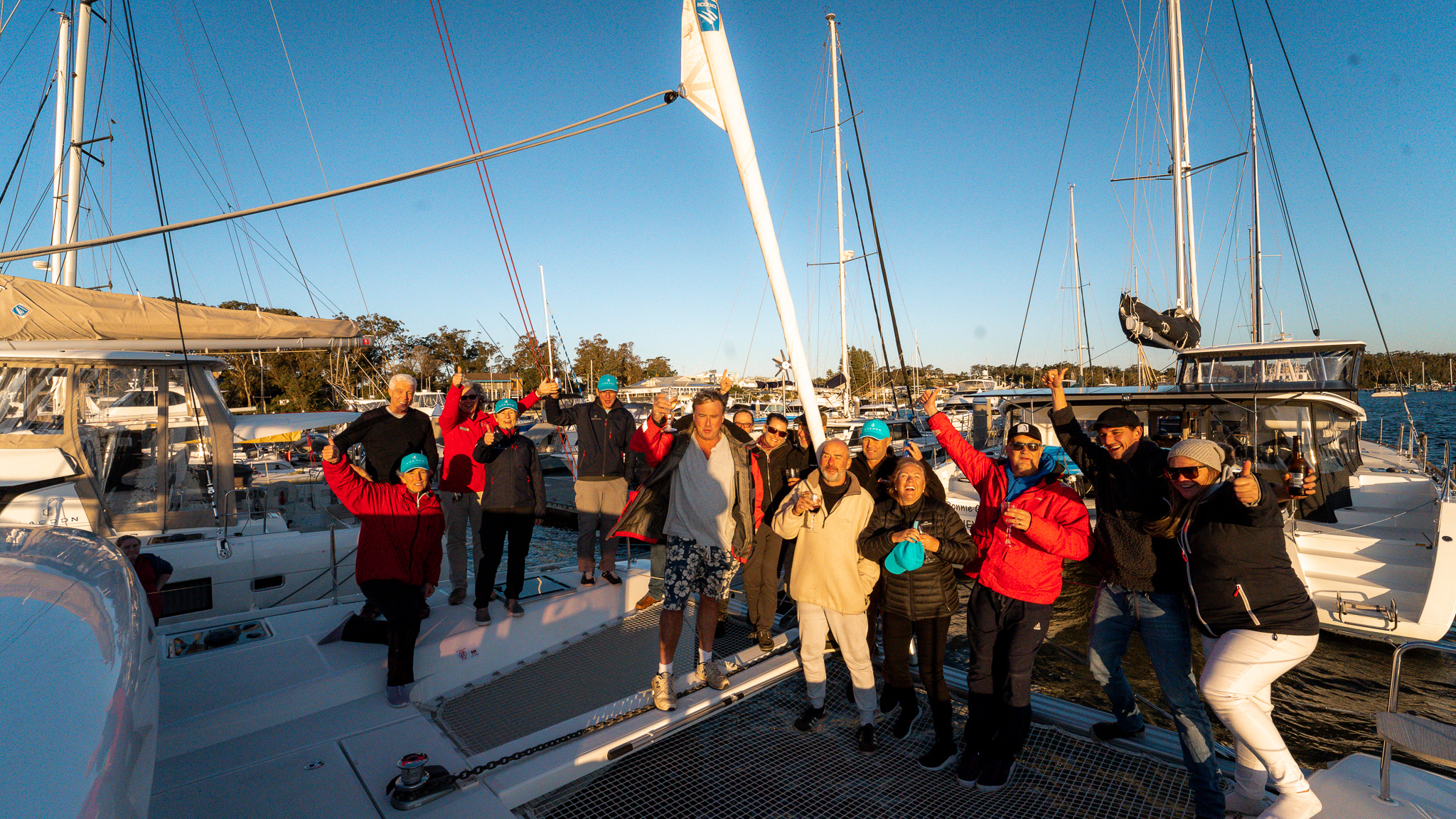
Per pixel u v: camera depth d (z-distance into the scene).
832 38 17.39
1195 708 2.95
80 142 9.35
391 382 4.12
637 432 5.21
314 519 7.75
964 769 3.23
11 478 6.03
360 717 3.62
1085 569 10.04
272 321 8.09
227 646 4.14
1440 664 6.84
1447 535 6.70
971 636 3.37
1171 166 12.86
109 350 6.86
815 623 3.68
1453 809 2.75
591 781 3.22
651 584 5.57
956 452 3.68
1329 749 5.36
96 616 1.62
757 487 4.73
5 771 1.05
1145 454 3.09
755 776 3.28
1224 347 8.70
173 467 6.84
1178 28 12.76
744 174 2.98
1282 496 7.76
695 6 2.84
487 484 4.46
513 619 4.52
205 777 3.05
